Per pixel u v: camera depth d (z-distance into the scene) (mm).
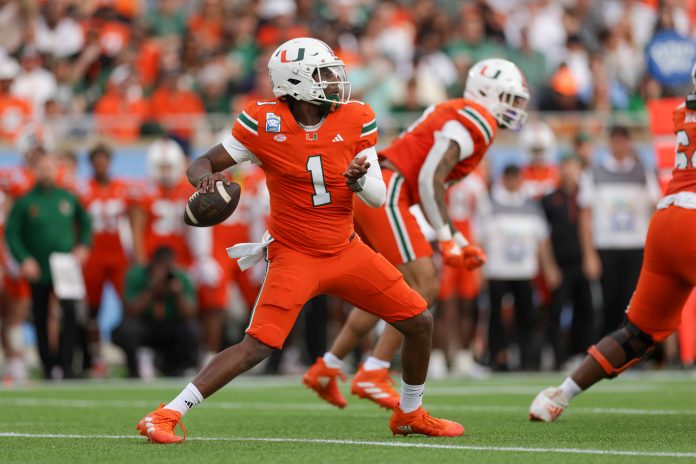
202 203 18359
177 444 18969
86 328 44312
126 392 33906
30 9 57312
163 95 51594
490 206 44406
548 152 47938
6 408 27953
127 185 44188
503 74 24891
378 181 19047
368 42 55688
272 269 19188
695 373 42938
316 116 19094
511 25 63812
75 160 44438
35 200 40469
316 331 44000
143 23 58812
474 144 24641
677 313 22234
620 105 58188
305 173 18875
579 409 26562
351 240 19344
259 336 18891
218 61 53875
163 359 43594
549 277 44719
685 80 54281
